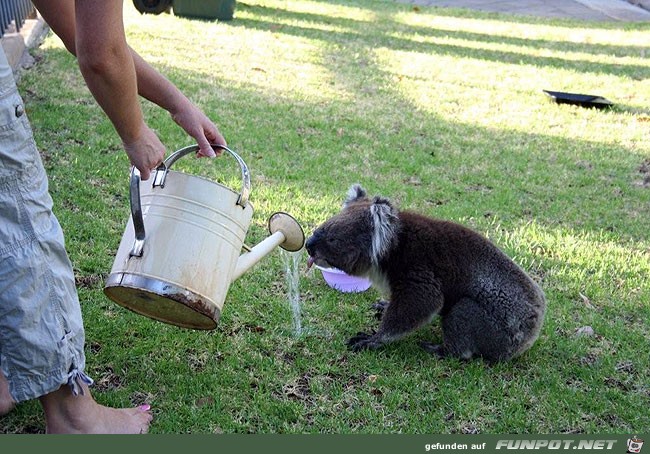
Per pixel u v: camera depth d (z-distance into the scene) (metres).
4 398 3.13
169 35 9.70
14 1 7.56
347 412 3.38
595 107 8.57
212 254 2.95
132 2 11.21
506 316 3.78
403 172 6.32
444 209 5.62
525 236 5.30
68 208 4.97
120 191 5.32
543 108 8.42
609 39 12.52
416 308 3.83
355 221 3.96
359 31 11.54
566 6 16.31
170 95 3.06
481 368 3.80
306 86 8.30
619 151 7.28
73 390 2.81
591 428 3.41
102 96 2.46
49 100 6.80
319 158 6.36
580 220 5.72
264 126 6.91
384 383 3.61
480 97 8.61
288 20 11.73
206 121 3.13
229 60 8.92
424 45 11.01
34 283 2.62
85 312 3.89
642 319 4.40
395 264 3.90
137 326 3.83
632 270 4.95
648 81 9.85
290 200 5.48
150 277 2.86
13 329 2.62
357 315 4.22
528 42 11.87
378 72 9.23
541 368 3.85
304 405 3.42
